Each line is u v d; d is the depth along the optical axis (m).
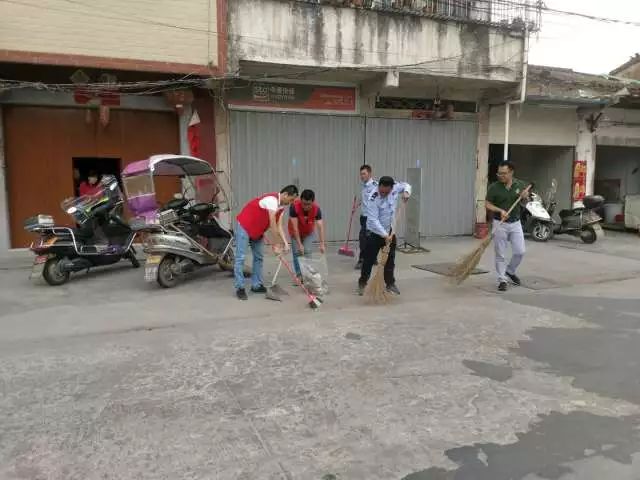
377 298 6.68
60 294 7.02
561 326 5.77
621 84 14.30
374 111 12.02
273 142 11.14
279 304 6.60
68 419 3.59
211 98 10.52
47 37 8.55
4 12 8.30
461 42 11.33
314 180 11.59
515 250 7.53
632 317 6.13
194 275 8.20
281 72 10.73
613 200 17.00
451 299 6.96
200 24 9.39
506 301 6.86
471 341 5.24
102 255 7.84
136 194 7.53
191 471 3.01
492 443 3.33
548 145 14.38
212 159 10.65
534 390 4.11
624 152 16.94
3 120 9.52
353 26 10.37
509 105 12.85
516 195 7.34
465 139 13.07
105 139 10.20
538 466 3.08
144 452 3.20
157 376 4.31
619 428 3.53
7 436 3.37
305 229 7.47
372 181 8.66
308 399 3.91
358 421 3.59
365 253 7.07
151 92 9.80
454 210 13.15
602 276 8.56
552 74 13.67
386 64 10.71
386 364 4.61
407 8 11.12
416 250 10.69
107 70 9.40
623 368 4.58
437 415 3.69
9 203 9.73
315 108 11.44
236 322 5.84
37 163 9.84
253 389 4.08
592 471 3.03
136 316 6.04
